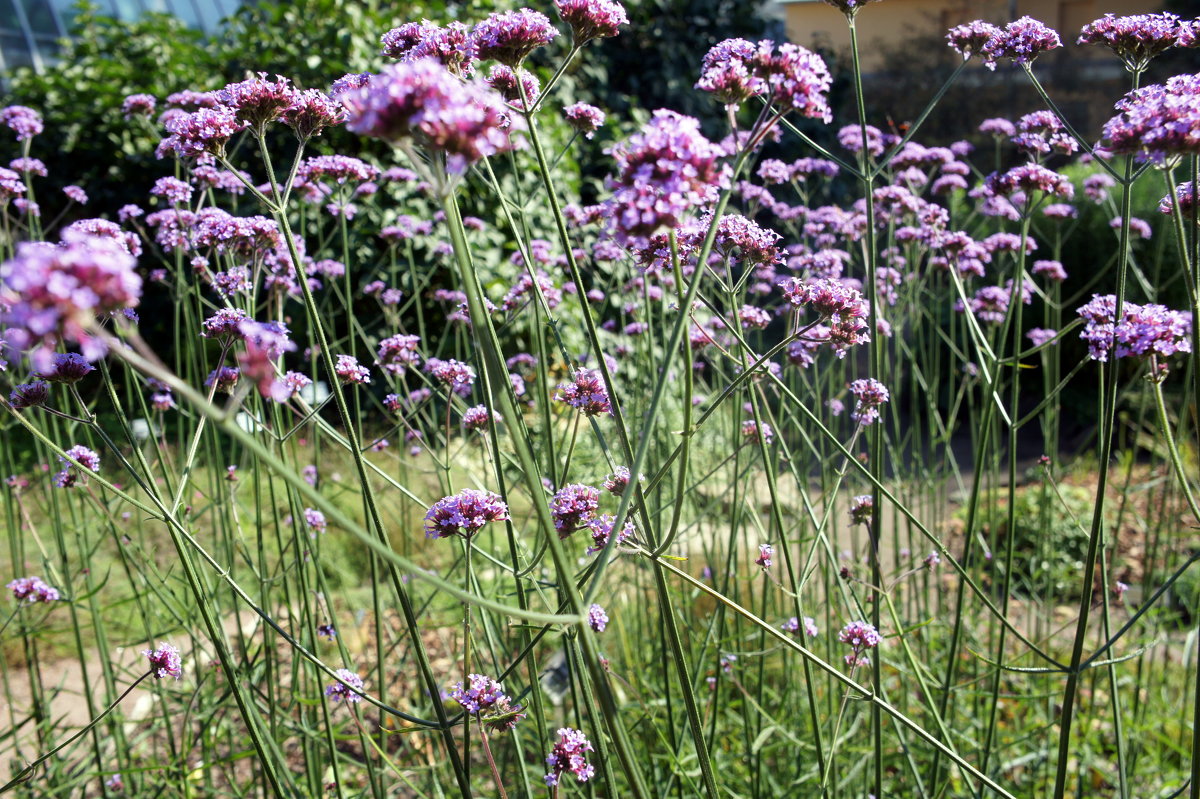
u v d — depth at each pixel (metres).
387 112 1.24
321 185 3.72
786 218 4.64
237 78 8.65
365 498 1.87
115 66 9.09
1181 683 4.08
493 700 1.88
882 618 3.98
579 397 2.20
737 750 3.52
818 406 3.30
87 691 3.04
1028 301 3.70
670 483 3.51
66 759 3.00
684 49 9.94
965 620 3.80
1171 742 3.38
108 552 4.84
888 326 3.31
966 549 2.66
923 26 12.26
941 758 3.13
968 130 10.01
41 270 1.02
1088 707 3.64
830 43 11.55
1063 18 12.40
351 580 4.84
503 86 2.29
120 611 4.59
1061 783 2.02
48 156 9.18
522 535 2.94
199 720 3.28
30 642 3.78
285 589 2.96
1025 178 2.60
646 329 3.81
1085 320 2.25
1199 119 1.70
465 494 1.99
